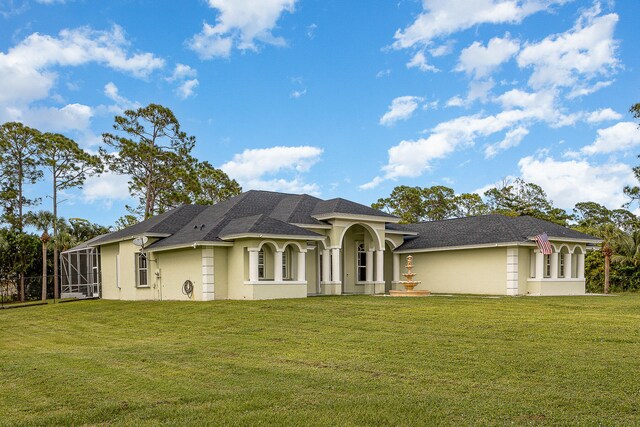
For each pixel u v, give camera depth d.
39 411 7.59
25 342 16.41
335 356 11.05
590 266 37.06
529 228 26.42
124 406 7.61
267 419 6.85
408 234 30.55
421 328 14.04
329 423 6.69
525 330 12.99
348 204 27.17
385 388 8.37
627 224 47.66
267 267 24.61
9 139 47.12
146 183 50.81
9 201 47.94
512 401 7.46
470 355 10.45
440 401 7.52
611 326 13.27
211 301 22.58
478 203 62.59
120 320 19.72
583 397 7.54
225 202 29.67
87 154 47.31
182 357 11.44
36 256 41.59
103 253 31.92
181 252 25.16
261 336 14.11
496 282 25.92
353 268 29.44
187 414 7.16
